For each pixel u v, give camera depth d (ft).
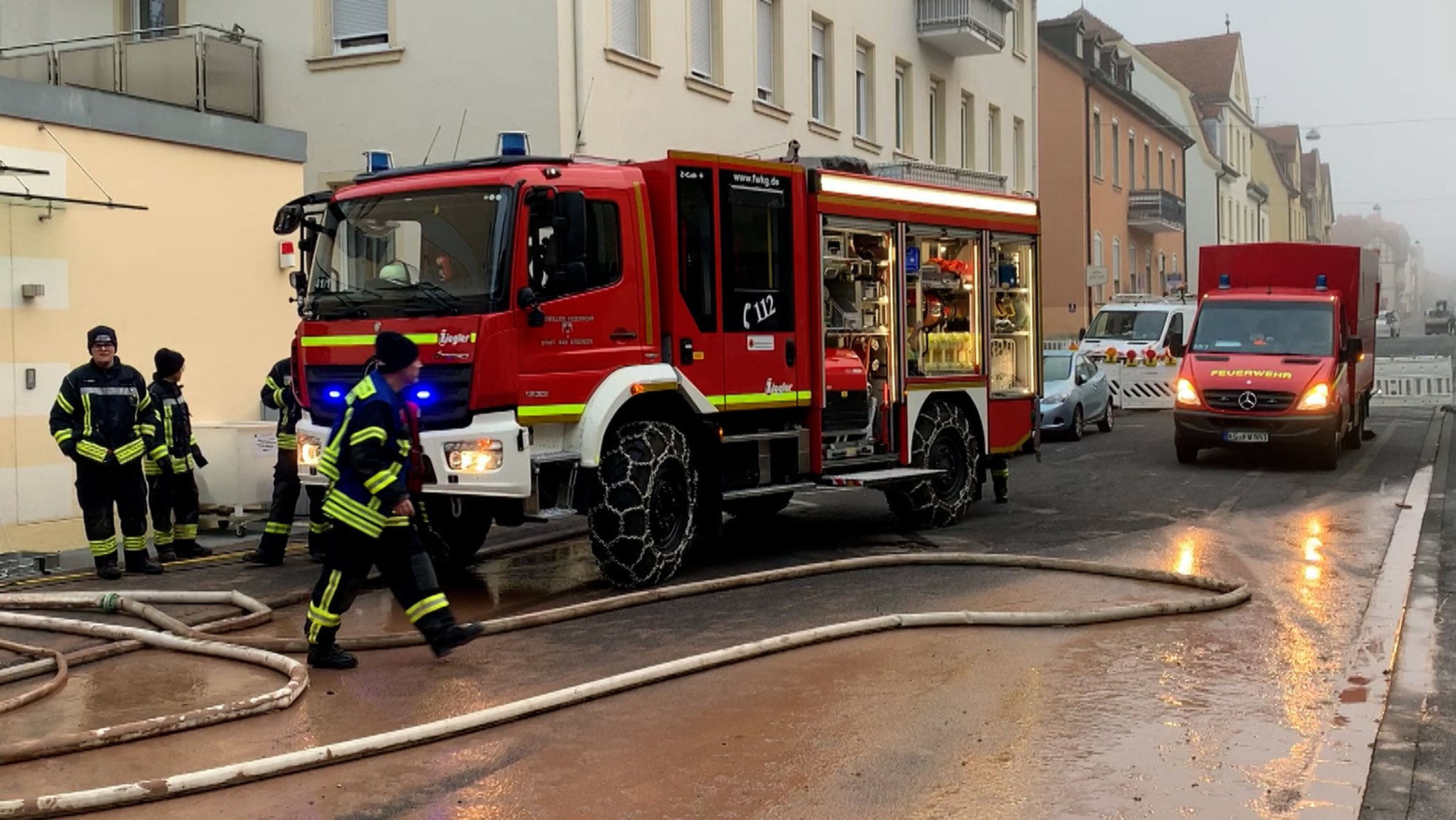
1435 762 18.35
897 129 89.25
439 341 28.19
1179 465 57.98
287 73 57.26
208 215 43.42
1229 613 27.84
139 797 16.90
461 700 21.71
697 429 32.68
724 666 23.50
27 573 33.40
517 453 28.22
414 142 55.42
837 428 36.47
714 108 65.46
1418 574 32.09
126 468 33.14
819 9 76.59
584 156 31.71
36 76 53.36
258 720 20.65
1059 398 69.62
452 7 54.60
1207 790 17.20
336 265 30.30
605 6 55.83
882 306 38.70
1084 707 20.97
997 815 16.37
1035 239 45.57
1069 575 32.22
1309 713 20.61
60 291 38.78
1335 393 55.47
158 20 59.16
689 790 17.34
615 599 28.66
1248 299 60.03
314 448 30.42
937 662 23.85
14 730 20.24
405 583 23.72
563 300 29.25
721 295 32.78
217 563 35.50
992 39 93.50
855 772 17.98
